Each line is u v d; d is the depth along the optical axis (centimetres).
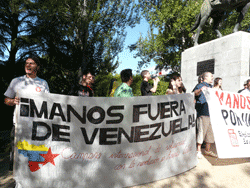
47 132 228
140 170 246
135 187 237
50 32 930
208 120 329
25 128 225
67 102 232
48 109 229
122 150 241
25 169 223
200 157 336
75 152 231
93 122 235
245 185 241
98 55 940
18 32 1389
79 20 823
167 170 263
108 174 234
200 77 381
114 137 239
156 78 407
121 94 269
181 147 281
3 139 569
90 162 232
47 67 938
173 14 1316
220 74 563
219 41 573
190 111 299
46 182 224
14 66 1188
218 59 572
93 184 230
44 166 225
